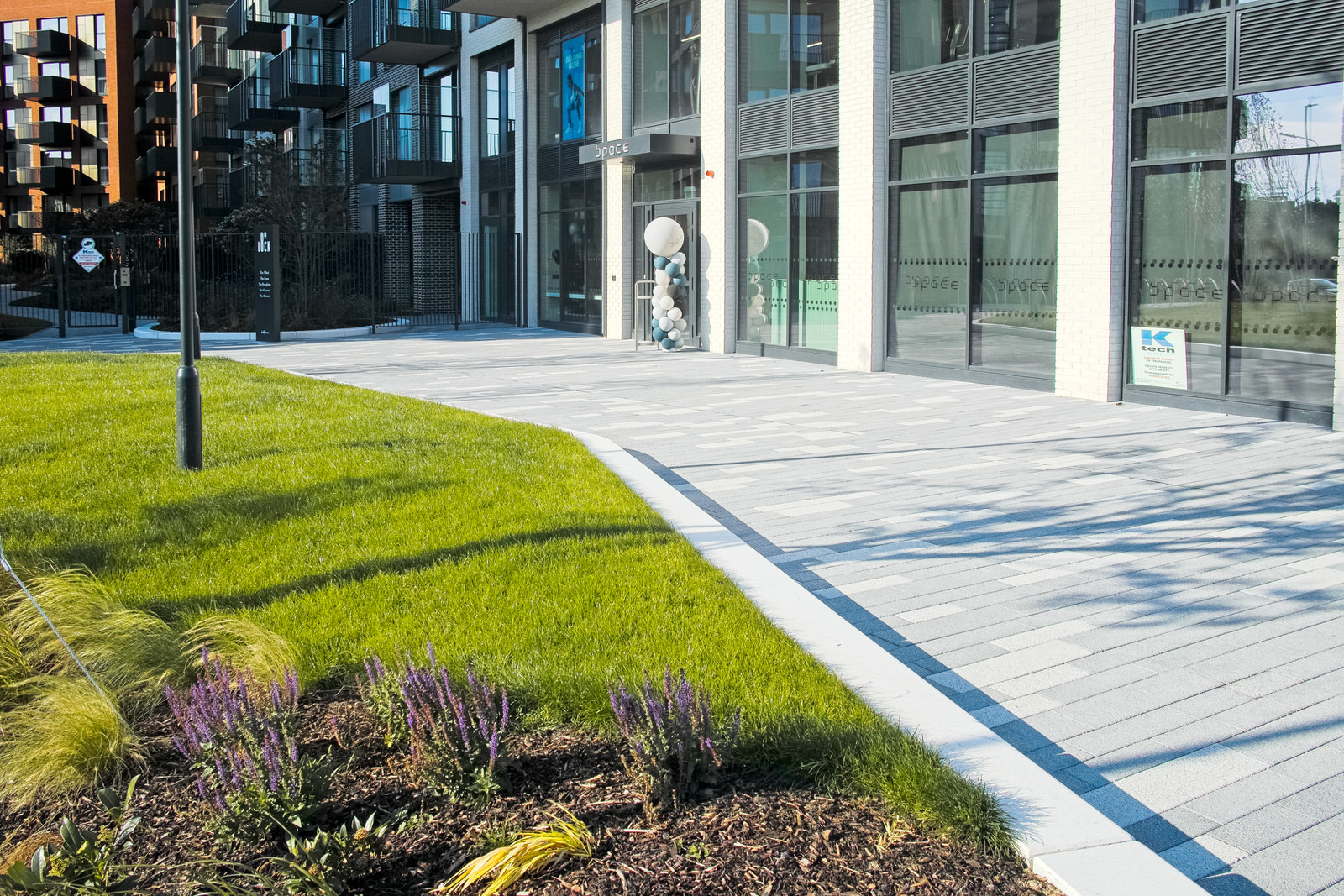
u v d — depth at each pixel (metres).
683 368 17.36
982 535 7.39
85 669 4.35
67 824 3.17
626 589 5.96
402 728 3.93
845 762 3.73
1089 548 7.08
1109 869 3.19
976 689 4.89
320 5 35.91
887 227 16.45
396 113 29.33
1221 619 5.75
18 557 6.38
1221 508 8.03
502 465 9.02
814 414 12.45
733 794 3.58
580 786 3.65
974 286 15.05
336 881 3.03
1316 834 3.67
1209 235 12.15
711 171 19.75
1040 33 13.82
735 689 4.55
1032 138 14.07
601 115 23.30
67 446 9.93
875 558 6.90
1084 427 11.39
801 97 17.75
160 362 16.92
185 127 8.89
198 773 3.75
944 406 12.94
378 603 5.75
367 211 35.44
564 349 20.88
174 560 6.62
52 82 59.50
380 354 20.09
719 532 7.14
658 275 20.34
